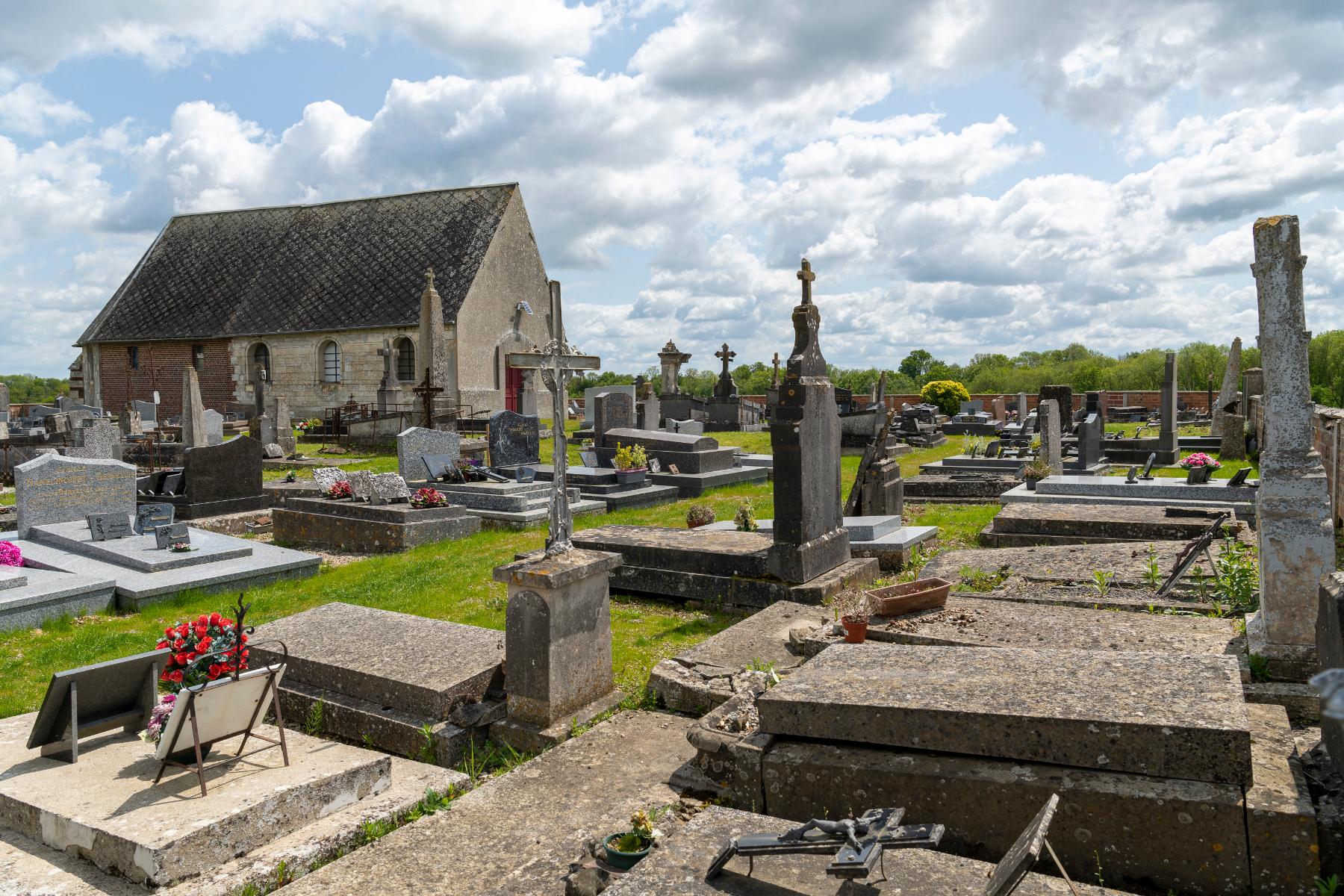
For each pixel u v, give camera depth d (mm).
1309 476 5367
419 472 17266
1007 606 7320
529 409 31891
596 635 6340
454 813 4844
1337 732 3865
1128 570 8602
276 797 4648
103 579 9938
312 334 41844
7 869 4312
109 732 5547
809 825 3207
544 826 4664
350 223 46500
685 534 10812
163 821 4355
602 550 10133
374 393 41031
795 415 8742
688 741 5559
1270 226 5449
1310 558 5348
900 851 3568
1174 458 22688
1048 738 4020
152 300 47250
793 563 8836
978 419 38406
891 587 7480
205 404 44688
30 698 7121
